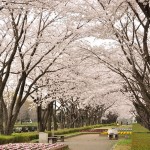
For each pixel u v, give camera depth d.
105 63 13.99
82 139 27.02
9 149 12.80
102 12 11.18
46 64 22.00
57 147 14.27
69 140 25.62
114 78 20.08
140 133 18.64
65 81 23.89
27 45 21.45
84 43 14.80
